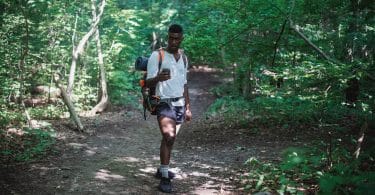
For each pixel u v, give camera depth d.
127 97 18.42
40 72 13.62
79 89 15.24
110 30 16.38
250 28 9.27
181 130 11.46
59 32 13.95
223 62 16.95
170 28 4.96
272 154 6.77
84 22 15.61
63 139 8.30
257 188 4.80
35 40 13.24
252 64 10.34
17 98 13.62
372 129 7.14
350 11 7.34
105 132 10.16
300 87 6.33
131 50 18.84
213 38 9.91
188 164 6.43
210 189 5.05
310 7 8.32
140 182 5.34
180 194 4.89
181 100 5.12
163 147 5.00
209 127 11.05
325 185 4.01
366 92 6.27
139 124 12.55
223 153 7.22
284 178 4.65
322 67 5.66
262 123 9.93
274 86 8.05
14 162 5.94
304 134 8.18
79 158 6.56
